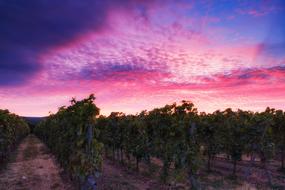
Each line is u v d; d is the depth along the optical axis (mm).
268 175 22031
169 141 19891
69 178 22188
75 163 17312
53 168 28312
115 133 31906
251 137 23984
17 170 27219
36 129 86312
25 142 67000
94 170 17094
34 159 35156
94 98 17688
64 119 24656
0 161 29719
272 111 26328
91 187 16922
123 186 20047
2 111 31891
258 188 19688
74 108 18297
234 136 24906
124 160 34406
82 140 17281
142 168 28188
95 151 17203
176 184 20719
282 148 27312
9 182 21859
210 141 26141
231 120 25703
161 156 21656
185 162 18828
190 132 19266
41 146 54656
